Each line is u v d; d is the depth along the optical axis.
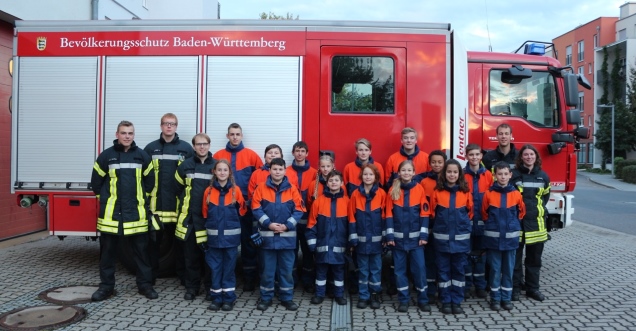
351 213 5.07
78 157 5.86
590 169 36.97
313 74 5.76
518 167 5.38
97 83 5.85
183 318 4.71
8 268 6.46
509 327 4.55
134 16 12.02
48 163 5.89
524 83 6.98
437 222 5.00
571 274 6.53
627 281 6.17
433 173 5.31
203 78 5.78
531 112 6.96
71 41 5.90
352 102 5.79
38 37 5.92
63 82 5.89
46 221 9.41
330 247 5.09
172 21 5.83
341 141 5.73
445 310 4.94
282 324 4.59
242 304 5.19
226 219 4.93
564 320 4.74
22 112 5.93
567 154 6.86
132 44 5.84
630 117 33.31
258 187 5.00
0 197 8.28
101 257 5.26
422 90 5.77
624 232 10.41
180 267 5.75
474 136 6.86
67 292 5.43
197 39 5.80
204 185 5.09
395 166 5.48
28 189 5.90
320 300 5.25
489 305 5.23
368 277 5.14
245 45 5.78
